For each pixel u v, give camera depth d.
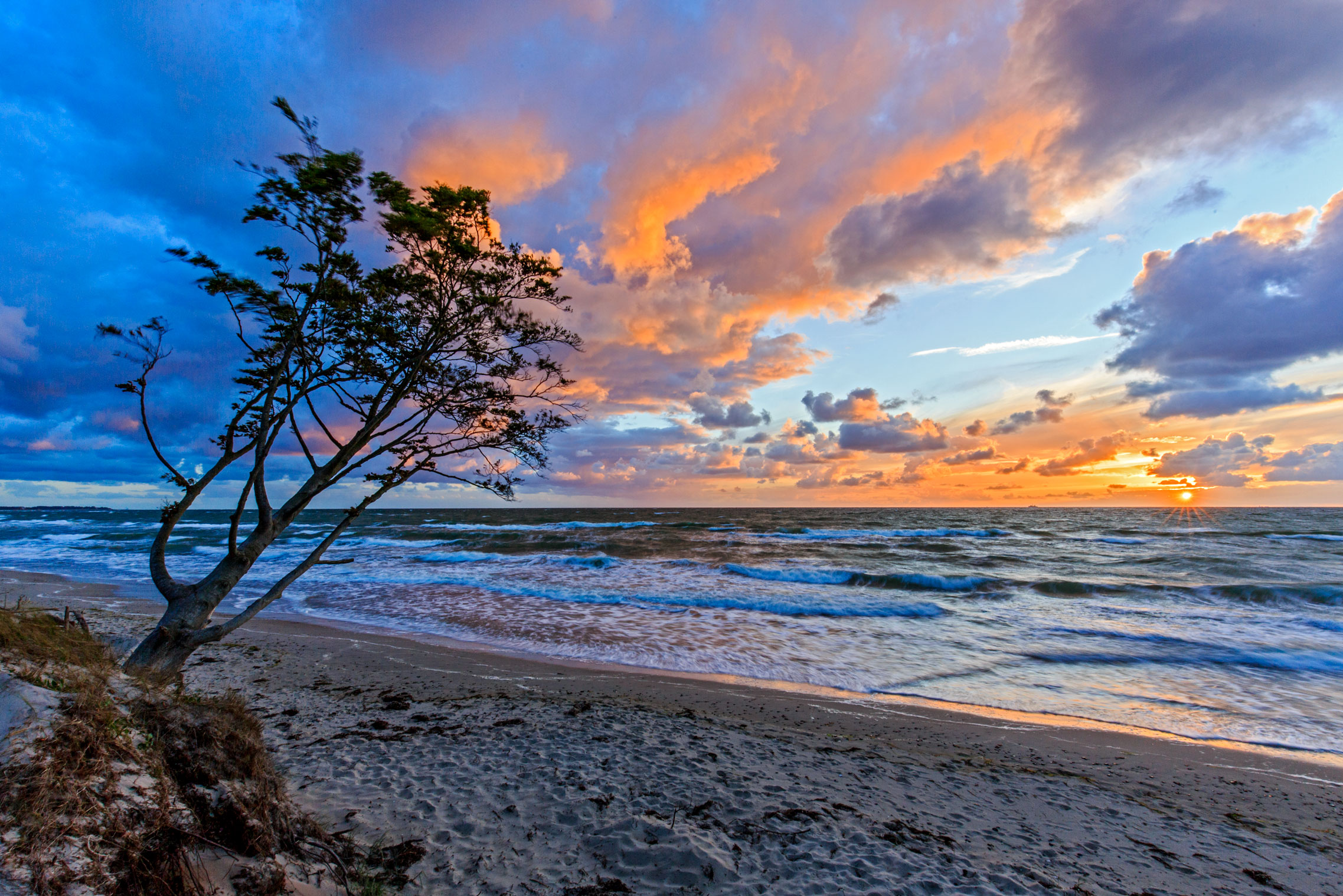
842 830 4.53
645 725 7.35
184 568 24.83
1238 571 23.98
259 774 3.27
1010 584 20.50
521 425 7.26
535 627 14.34
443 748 6.20
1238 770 6.85
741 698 9.16
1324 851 4.94
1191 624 14.69
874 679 10.31
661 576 23.03
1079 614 16.06
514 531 50.88
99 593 18.75
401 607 16.88
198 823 2.59
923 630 14.09
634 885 3.67
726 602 17.34
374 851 3.89
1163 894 4.09
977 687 9.92
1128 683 10.16
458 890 3.53
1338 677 10.50
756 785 5.42
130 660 4.85
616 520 73.44
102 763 2.37
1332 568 24.28
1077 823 5.24
